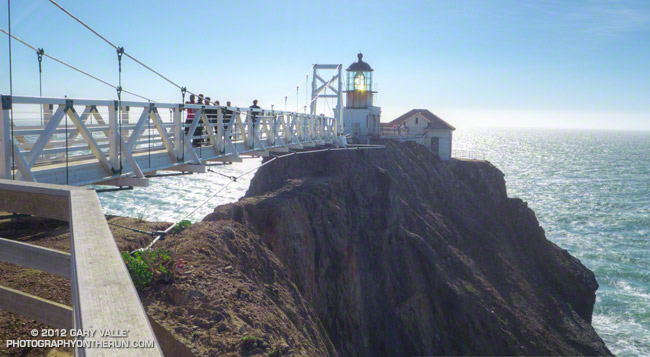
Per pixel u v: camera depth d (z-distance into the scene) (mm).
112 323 1795
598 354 34500
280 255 24469
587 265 64125
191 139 18000
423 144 65375
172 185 75250
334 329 28219
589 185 135875
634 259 66625
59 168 11266
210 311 9281
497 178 60906
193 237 13688
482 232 47469
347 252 30438
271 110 27953
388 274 34562
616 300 53094
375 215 37500
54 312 4637
